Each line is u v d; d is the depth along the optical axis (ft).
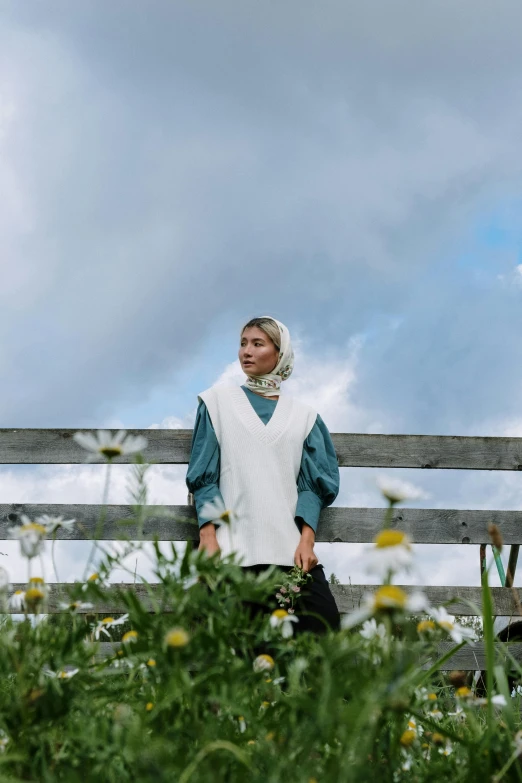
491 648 4.67
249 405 12.00
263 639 4.35
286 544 11.03
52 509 13.82
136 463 4.30
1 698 4.04
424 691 4.59
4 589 4.30
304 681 4.20
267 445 11.63
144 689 4.30
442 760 4.54
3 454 14.24
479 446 14.87
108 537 13.67
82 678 4.14
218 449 11.75
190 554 4.06
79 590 4.12
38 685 4.06
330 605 10.50
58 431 14.32
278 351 12.41
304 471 11.84
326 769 3.37
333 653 3.39
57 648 4.16
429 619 4.62
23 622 4.23
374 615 3.25
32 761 3.77
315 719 3.31
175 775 3.21
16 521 13.78
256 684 4.12
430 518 14.33
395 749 4.00
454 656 12.87
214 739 3.62
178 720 3.85
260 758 3.54
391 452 14.70
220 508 4.71
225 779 3.42
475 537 14.33
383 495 3.80
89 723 3.95
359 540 14.17
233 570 4.16
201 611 4.13
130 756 3.45
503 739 4.42
